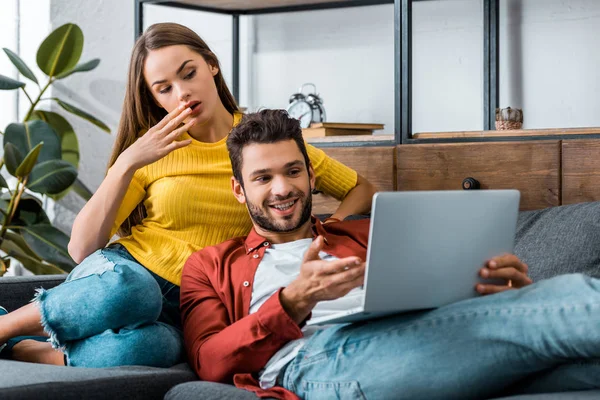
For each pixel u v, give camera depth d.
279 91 3.47
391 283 1.34
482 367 1.35
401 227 1.32
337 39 3.32
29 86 3.79
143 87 2.05
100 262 1.83
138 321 1.70
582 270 1.70
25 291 2.09
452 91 3.07
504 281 1.51
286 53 3.45
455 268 1.42
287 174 1.70
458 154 2.33
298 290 1.47
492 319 1.33
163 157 1.99
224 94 2.13
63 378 1.50
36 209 3.48
